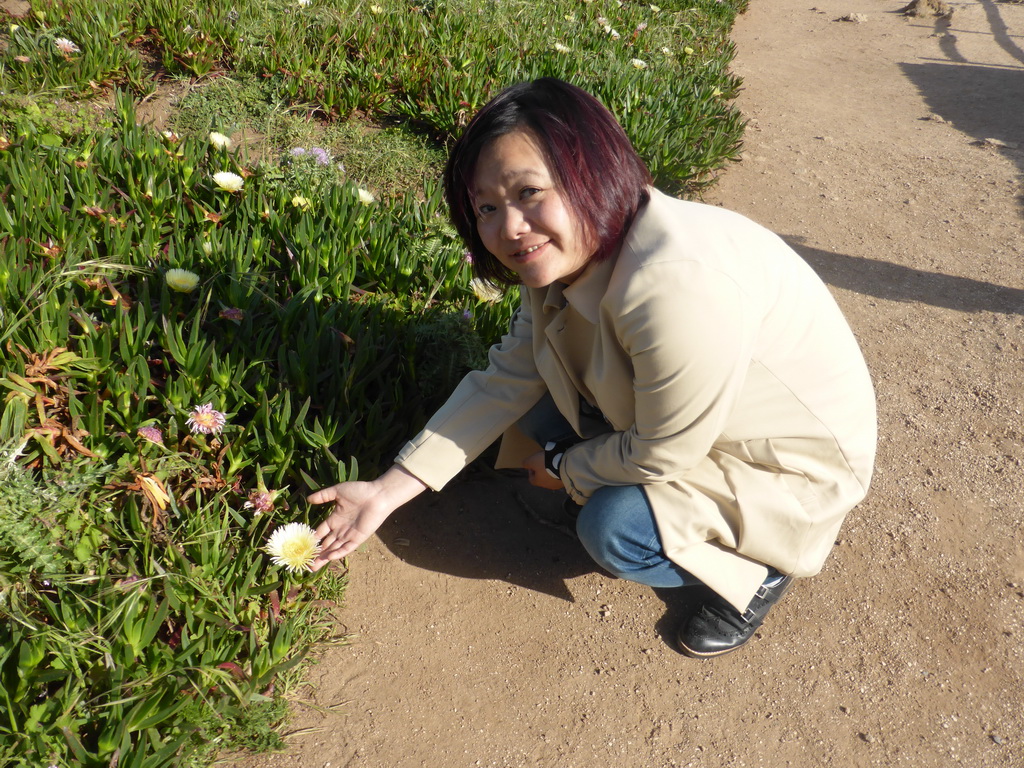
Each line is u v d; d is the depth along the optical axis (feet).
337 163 7.95
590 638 4.65
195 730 3.54
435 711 4.17
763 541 3.99
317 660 4.29
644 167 3.35
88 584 3.84
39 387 4.42
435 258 6.34
